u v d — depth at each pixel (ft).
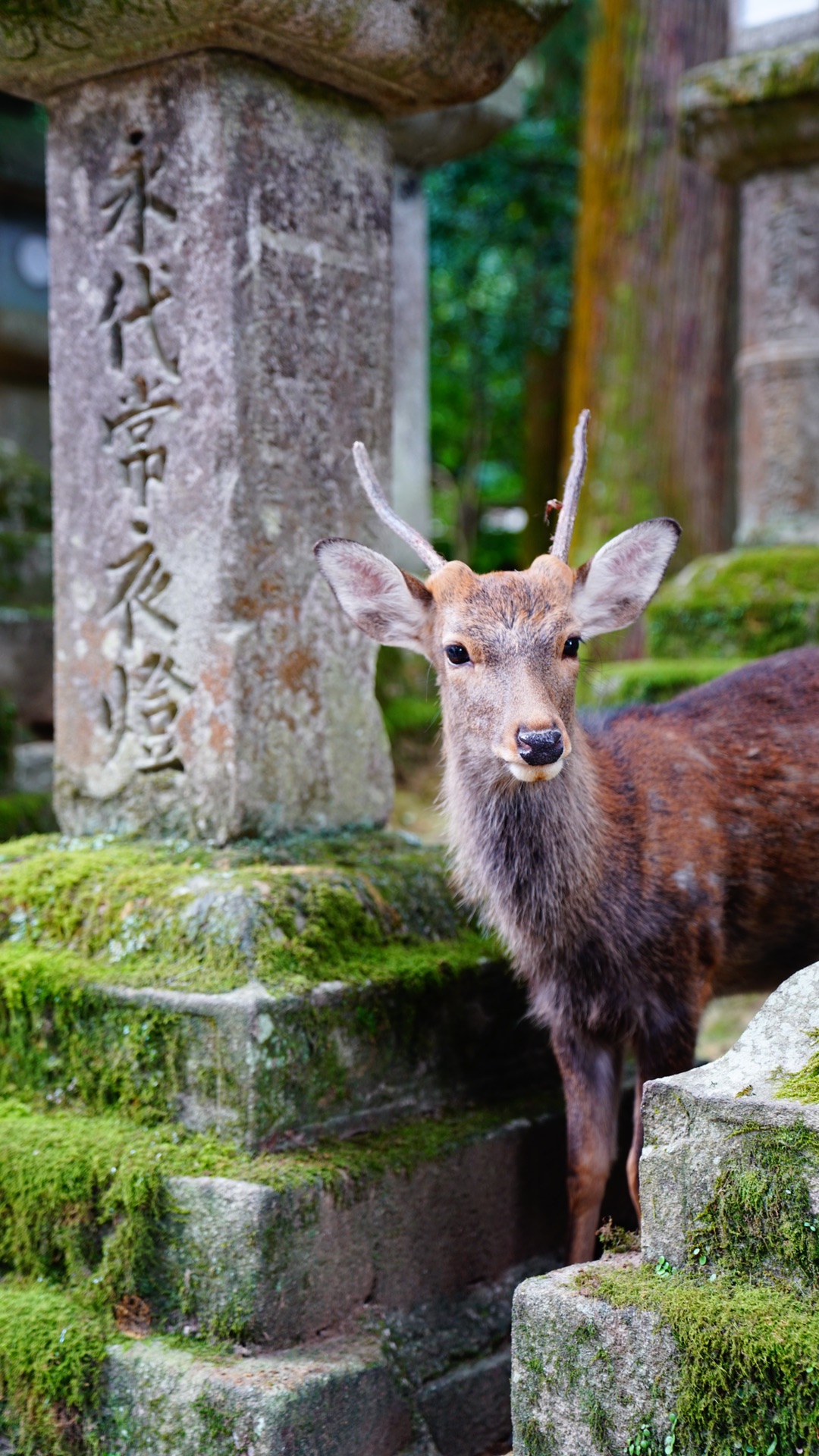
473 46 14.51
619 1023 13.04
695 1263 9.29
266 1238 11.32
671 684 24.36
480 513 71.20
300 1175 11.71
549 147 49.96
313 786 14.93
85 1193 12.09
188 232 14.05
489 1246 13.62
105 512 14.87
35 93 15.03
